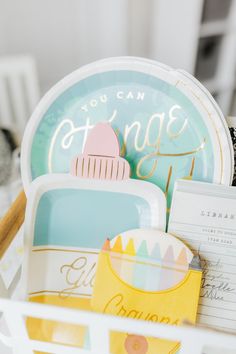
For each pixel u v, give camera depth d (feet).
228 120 1.30
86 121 1.28
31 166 1.32
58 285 1.28
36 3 3.19
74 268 1.30
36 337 1.18
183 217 1.20
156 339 1.12
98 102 1.26
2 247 1.28
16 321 0.96
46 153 1.32
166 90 1.22
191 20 3.33
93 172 1.24
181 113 1.23
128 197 1.29
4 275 1.42
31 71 3.17
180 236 1.22
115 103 1.26
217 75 4.24
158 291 1.15
